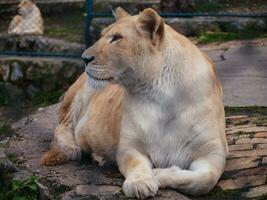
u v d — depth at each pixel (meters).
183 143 8.98
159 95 8.91
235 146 10.35
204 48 19.33
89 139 10.29
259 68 15.88
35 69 19.28
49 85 19.16
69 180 9.41
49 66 19.25
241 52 18.16
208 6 22.70
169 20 21.44
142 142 9.09
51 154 10.28
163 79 8.89
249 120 11.67
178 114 8.91
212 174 8.68
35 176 9.70
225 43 20.02
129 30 8.86
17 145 11.54
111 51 8.87
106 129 9.97
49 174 9.75
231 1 23.28
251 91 13.91
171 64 8.89
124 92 9.30
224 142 9.30
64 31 23.12
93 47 9.02
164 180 8.60
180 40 9.13
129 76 8.91
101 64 8.91
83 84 11.12
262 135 10.71
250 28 21.27
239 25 21.36
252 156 9.89
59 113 11.61
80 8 25.58
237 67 16.11
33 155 10.88
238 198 8.81
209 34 21.12
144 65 8.84
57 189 9.25
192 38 21.14
